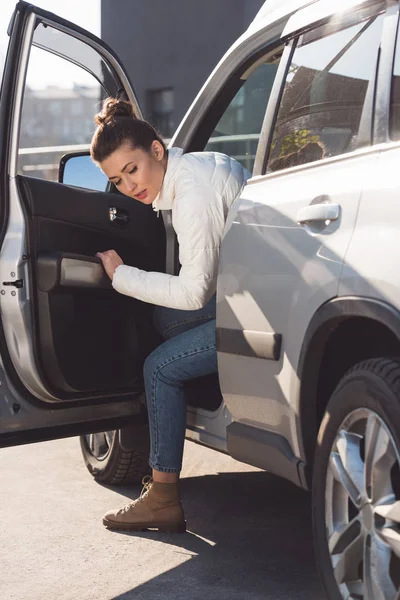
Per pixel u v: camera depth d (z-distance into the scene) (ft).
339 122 8.46
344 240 7.75
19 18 10.45
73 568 9.98
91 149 10.25
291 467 8.74
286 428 8.73
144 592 9.29
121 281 10.49
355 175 7.89
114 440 12.71
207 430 10.70
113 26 40.47
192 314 11.32
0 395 10.51
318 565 8.20
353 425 7.78
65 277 10.49
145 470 12.92
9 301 10.46
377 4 8.24
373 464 7.31
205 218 9.97
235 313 9.41
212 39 37.78
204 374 10.64
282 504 12.41
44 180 10.85
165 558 10.27
